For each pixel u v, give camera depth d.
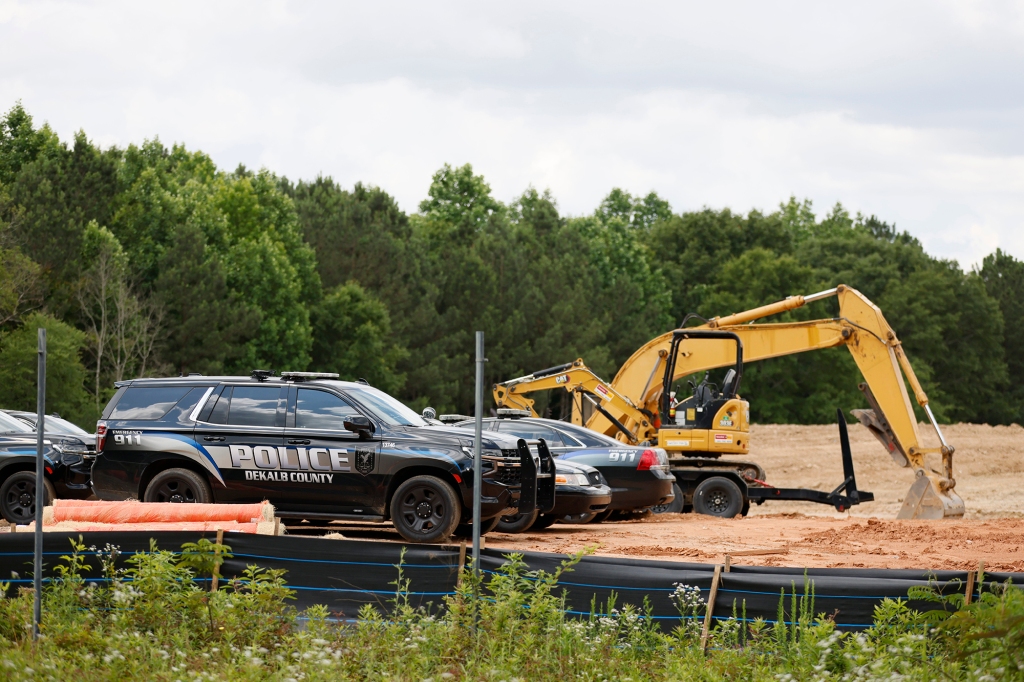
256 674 11.27
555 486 23.23
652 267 151.12
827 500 34.72
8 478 25.30
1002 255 180.62
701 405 35.62
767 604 12.73
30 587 13.94
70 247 80.12
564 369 40.19
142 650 12.02
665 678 11.64
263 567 13.54
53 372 68.81
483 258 117.19
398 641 12.33
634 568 13.02
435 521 20.20
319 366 99.50
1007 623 9.00
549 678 11.68
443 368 104.88
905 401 34.44
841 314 35.78
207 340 83.38
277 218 106.75
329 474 20.59
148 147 122.44
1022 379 167.00
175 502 21.03
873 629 12.03
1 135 105.19
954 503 33.03
